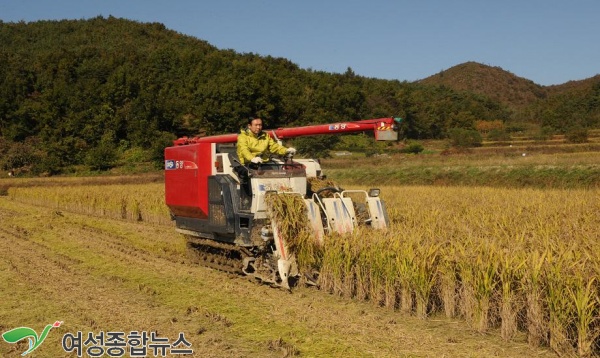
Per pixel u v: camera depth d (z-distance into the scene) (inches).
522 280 287.7
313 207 394.3
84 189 1168.2
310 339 289.1
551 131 3038.9
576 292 266.7
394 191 993.5
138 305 360.5
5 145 3090.6
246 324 318.3
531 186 1290.6
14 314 343.3
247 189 416.5
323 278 388.2
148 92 3587.6
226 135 456.8
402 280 339.6
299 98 3548.2
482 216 540.4
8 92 4084.6
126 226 811.4
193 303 365.1
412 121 3484.3
